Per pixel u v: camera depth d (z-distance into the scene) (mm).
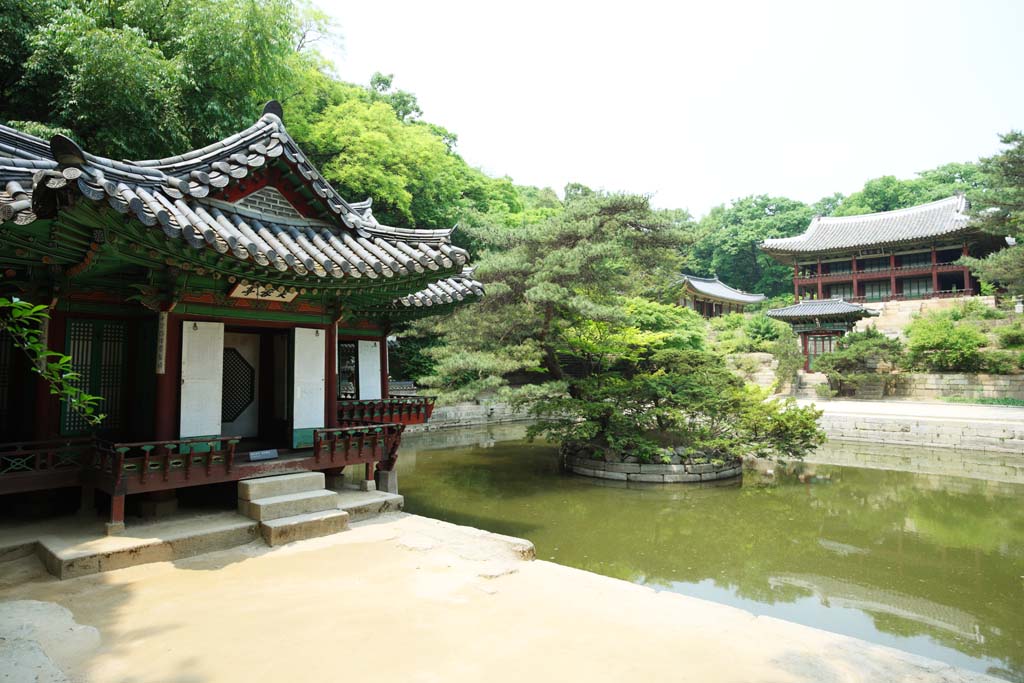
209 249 6285
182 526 6816
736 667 4145
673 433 18359
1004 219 29672
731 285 76562
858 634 7809
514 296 17078
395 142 30141
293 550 6684
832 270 53781
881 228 51125
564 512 13625
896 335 41969
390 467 9539
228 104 18000
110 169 6250
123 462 6418
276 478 7594
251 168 7586
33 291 7133
